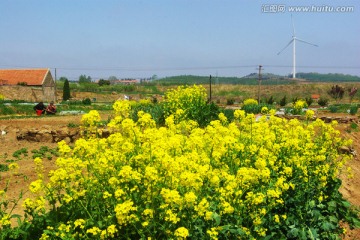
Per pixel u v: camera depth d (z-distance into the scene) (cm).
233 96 13325
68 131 1664
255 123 887
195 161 694
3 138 1714
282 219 709
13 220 838
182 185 598
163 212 555
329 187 875
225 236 591
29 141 1666
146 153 649
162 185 585
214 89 14288
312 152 849
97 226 555
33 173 1233
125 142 656
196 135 847
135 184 575
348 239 964
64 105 5159
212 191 663
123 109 762
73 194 591
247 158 768
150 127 775
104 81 13212
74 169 611
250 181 657
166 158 593
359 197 1292
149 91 12925
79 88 11625
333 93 9131
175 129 945
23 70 7544
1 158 1416
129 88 12712
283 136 901
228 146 751
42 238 550
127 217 522
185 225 561
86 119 723
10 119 2850
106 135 1538
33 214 626
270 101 7356
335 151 952
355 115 3500
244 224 640
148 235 551
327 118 2733
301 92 13588
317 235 727
